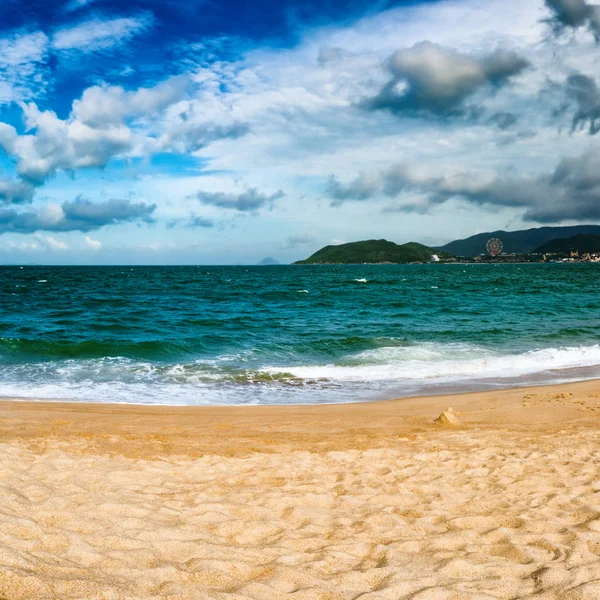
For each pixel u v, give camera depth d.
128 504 4.54
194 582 3.10
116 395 12.58
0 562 2.74
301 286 67.38
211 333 23.42
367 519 4.77
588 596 3.12
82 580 2.75
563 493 5.61
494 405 11.38
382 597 3.06
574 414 10.47
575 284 67.81
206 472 6.35
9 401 11.38
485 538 4.28
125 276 101.75
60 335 22.50
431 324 26.36
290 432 9.12
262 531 4.33
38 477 5.36
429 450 7.75
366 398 12.59
